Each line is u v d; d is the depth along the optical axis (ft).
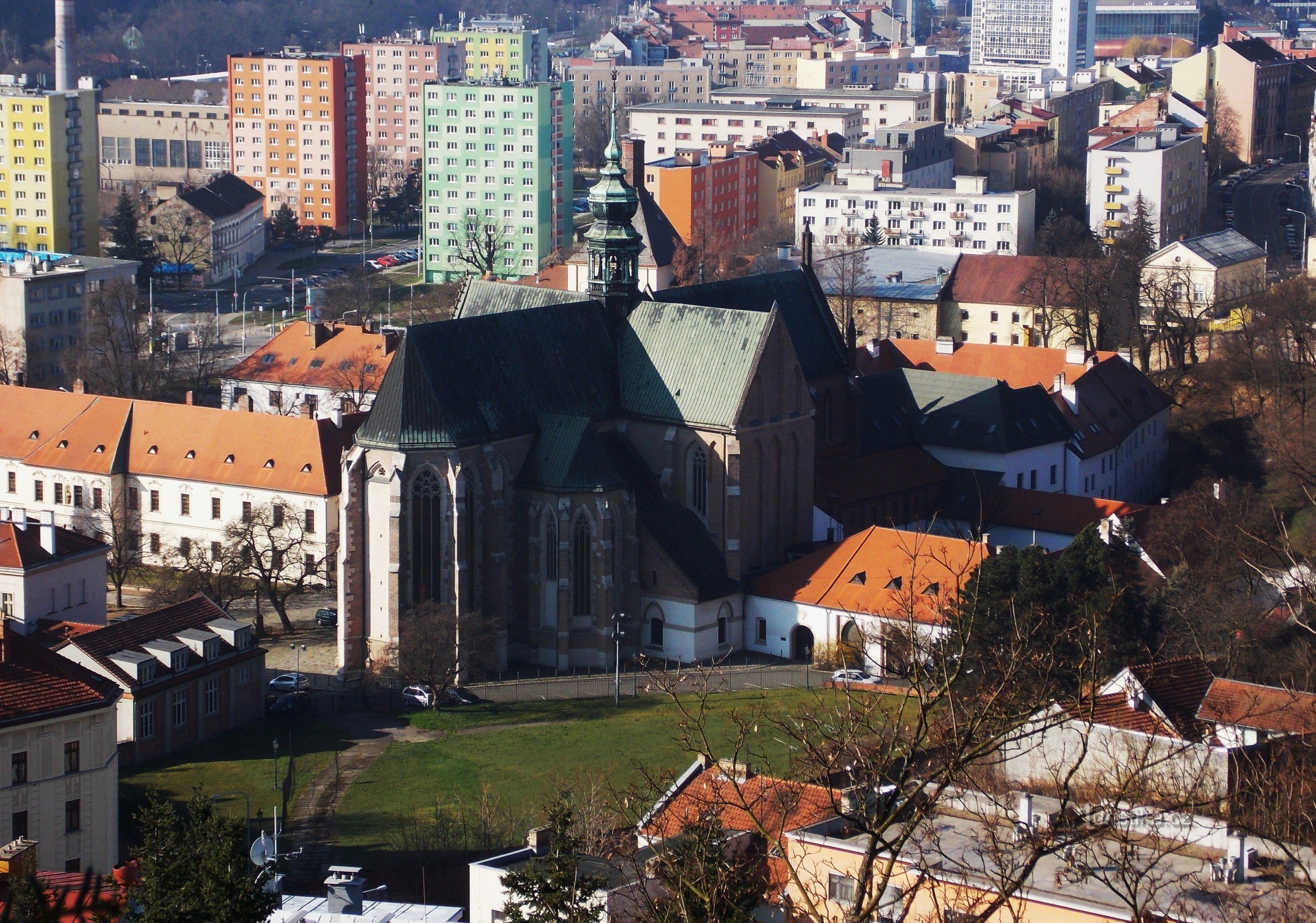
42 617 634.43
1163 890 285.23
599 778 533.55
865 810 231.71
